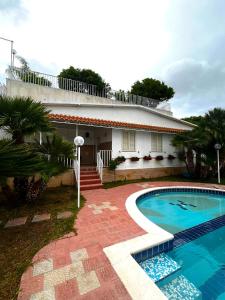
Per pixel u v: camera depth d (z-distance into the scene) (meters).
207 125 13.49
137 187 10.35
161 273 3.71
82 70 27.14
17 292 2.72
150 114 16.48
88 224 5.21
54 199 7.59
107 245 4.02
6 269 3.26
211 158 13.24
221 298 3.25
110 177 11.89
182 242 4.95
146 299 2.55
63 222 5.32
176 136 14.59
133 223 5.26
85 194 8.57
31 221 5.41
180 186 10.74
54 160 6.81
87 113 13.22
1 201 7.09
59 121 9.70
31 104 6.34
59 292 2.71
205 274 3.87
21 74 13.00
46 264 3.37
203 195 10.15
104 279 2.96
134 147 13.21
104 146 13.16
